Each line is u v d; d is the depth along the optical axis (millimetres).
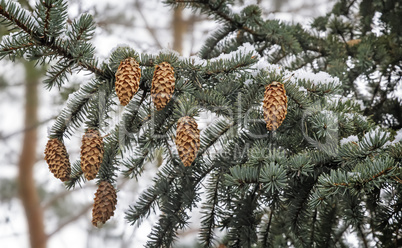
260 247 1460
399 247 1379
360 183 1209
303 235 1399
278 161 1236
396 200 1336
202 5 1534
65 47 1256
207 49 1597
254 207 1367
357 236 1539
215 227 1391
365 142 1242
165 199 1378
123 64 1250
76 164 1375
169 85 1253
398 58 1636
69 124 1328
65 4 1232
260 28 1571
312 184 1314
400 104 1606
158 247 1377
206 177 1389
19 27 1224
